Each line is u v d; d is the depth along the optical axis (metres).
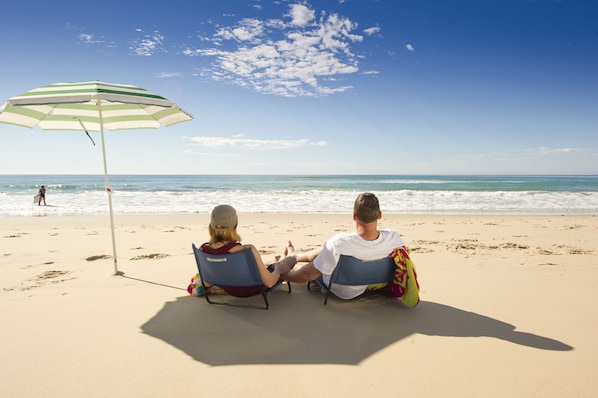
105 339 2.56
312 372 2.14
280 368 2.19
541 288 3.78
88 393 1.93
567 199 19.28
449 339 2.58
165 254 5.74
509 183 41.81
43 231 8.84
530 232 8.64
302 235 8.27
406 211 14.69
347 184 40.94
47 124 4.48
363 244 2.98
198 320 2.90
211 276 3.10
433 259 5.20
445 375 2.11
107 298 3.44
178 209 14.98
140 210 14.59
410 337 2.61
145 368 2.18
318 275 3.25
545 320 2.93
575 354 2.36
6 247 6.54
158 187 36.56
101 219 11.56
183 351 2.39
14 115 3.74
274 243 7.07
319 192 25.30
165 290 3.67
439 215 13.13
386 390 1.96
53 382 2.03
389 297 3.39
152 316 2.98
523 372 2.14
